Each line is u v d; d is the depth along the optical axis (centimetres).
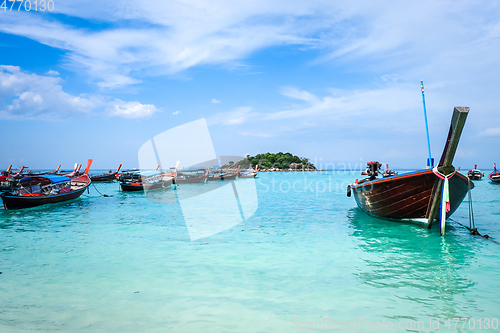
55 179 2483
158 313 591
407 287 708
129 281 755
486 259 917
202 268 848
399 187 1293
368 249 1034
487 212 1819
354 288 704
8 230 1424
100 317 575
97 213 1945
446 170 1127
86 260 932
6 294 680
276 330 528
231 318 570
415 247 1060
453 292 678
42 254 1002
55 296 670
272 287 713
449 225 1426
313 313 587
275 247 1065
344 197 2869
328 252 1004
